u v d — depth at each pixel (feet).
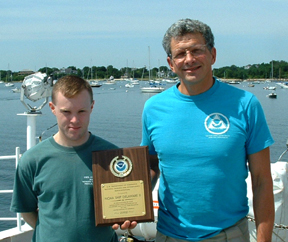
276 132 81.56
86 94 8.11
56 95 8.05
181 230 8.50
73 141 8.38
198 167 8.16
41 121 111.14
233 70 390.01
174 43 8.35
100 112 133.18
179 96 8.57
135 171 8.23
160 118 8.67
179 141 8.31
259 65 402.52
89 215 8.27
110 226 8.68
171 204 8.67
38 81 12.88
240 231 8.40
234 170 8.15
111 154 8.26
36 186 8.38
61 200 8.23
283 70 386.93
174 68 8.61
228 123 8.11
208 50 8.29
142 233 12.89
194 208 8.27
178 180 8.34
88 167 8.35
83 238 8.21
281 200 11.59
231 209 8.34
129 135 82.12
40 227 8.39
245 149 8.32
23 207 8.73
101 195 8.18
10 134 87.15
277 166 12.00
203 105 8.32
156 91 239.30
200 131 8.21
